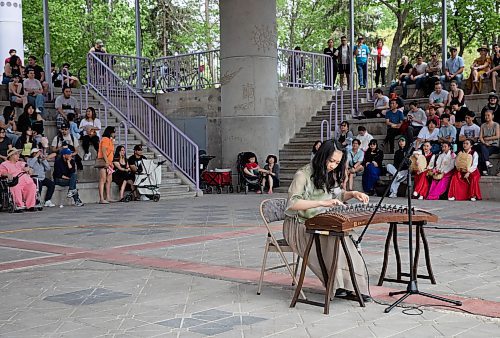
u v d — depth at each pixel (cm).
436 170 1553
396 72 3556
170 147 1917
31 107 1689
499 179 1492
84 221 1228
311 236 522
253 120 1930
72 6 3697
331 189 559
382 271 610
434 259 741
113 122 2027
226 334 462
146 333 469
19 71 2041
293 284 614
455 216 1184
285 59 2216
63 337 465
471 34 3341
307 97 2234
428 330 461
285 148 2134
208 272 686
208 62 2206
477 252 788
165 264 742
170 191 1786
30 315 529
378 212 532
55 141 1677
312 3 4419
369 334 454
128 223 1179
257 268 705
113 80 2089
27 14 3531
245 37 1919
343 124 1839
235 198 1722
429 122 1630
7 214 1399
